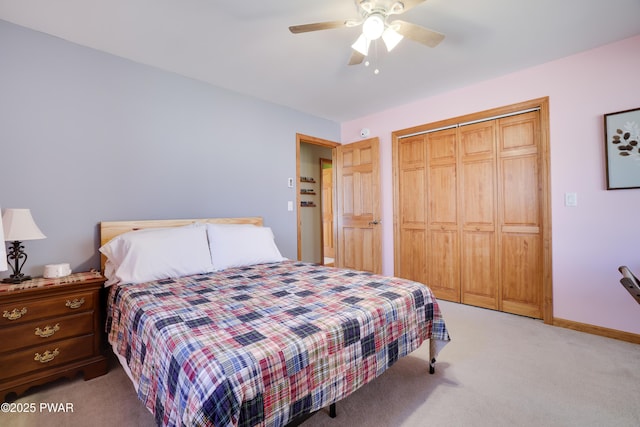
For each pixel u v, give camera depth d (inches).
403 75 114.7
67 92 87.7
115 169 96.0
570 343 91.5
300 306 59.6
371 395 66.9
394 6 61.6
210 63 103.0
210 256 95.5
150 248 83.3
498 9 76.4
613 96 93.6
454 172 134.0
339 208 173.8
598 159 96.7
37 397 67.7
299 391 44.2
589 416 58.9
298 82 119.5
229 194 125.0
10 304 65.8
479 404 63.3
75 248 88.6
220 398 35.5
